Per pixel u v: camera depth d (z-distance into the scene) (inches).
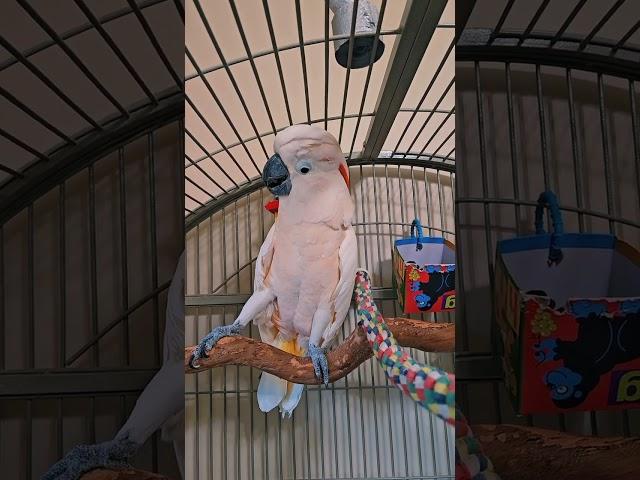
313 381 18.6
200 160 19.0
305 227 18.6
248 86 18.8
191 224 19.0
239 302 18.9
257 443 18.7
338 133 18.9
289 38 18.7
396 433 18.5
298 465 18.5
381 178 18.8
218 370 18.9
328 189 18.7
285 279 18.7
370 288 18.7
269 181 19.0
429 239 18.9
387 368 18.6
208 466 18.7
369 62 18.7
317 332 18.6
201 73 18.9
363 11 18.6
